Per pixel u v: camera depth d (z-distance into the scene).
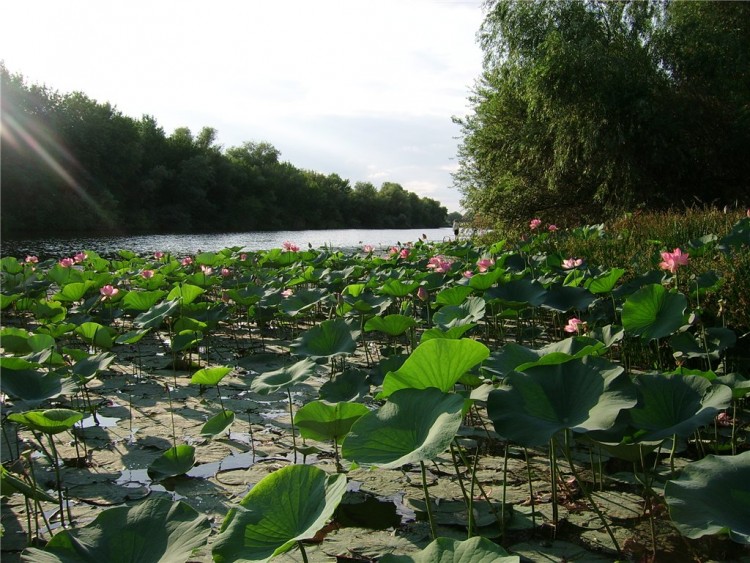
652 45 18.48
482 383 3.19
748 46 18.22
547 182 19.30
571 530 2.78
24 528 2.91
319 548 2.68
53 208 39.94
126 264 11.90
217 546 1.96
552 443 2.77
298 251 13.61
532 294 5.20
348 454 2.20
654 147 16.78
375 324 4.52
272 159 85.06
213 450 3.94
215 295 10.81
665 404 2.54
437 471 3.55
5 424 4.47
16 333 5.10
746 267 5.13
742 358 4.51
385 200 94.75
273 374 3.79
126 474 3.57
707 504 1.99
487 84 22.02
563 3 18.38
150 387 5.53
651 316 3.81
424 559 1.83
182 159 59.69
